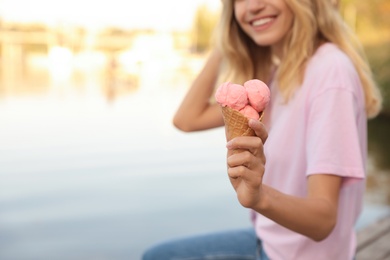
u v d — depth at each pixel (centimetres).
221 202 650
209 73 240
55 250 496
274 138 187
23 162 859
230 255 219
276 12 194
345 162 165
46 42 5981
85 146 1003
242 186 139
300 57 184
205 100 243
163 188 716
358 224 541
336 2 206
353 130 169
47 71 3759
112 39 5978
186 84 2752
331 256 186
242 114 130
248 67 221
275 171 187
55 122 1298
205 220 582
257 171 135
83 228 554
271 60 221
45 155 915
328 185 163
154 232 545
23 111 1488
